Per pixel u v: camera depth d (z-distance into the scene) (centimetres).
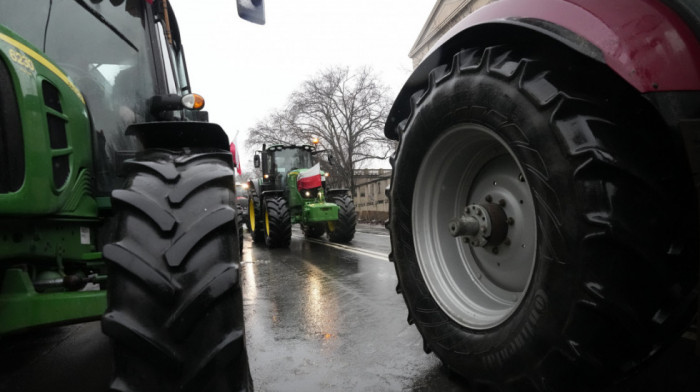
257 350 237
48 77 132
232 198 140
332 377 195
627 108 119
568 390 123
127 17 208
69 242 149
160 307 112
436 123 175
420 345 232
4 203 106
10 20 165
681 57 110
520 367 132
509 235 162
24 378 214
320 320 293
